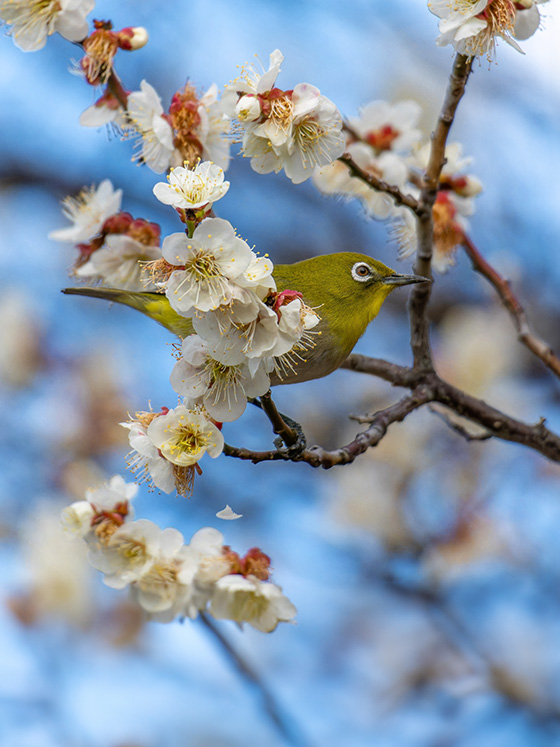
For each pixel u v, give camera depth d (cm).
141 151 836
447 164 966
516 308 973
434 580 1280
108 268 915
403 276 972
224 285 571
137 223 912
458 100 811
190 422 641
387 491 1313
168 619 700
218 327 589
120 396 1400
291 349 622
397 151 1026
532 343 966
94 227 909
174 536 693
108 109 848
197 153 818
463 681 1215
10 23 802
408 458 1320
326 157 731
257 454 693
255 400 716
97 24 831
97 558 691
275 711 962
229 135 824
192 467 663
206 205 586
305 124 722
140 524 689
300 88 715
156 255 909
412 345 912
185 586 696
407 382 909
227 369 630
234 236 573
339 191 1012
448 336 1420
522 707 1177
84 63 830
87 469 1332
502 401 1360
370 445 796
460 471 1306
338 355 956
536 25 752
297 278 977
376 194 1001
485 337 1388
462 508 1291
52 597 1129
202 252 575
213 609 705
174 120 812
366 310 973
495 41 735
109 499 697
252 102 699
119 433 1382
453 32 737
